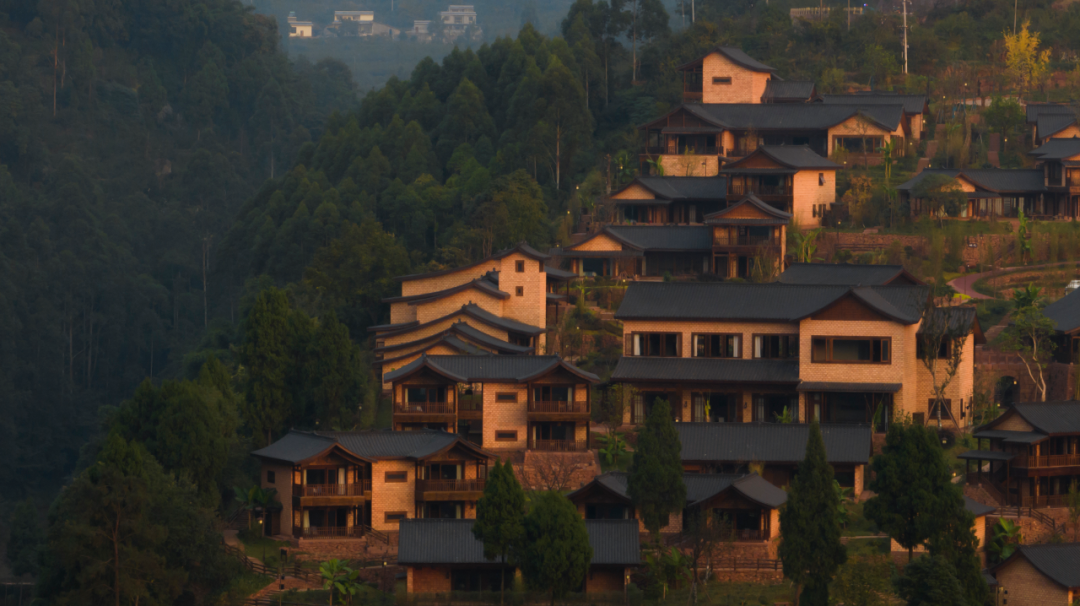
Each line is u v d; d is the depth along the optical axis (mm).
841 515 141625
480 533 131875
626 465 161750
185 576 135750
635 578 136375
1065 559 127938
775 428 155000
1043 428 146750
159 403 160750
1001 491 148750
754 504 140500
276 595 136625
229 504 162750
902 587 120312
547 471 158500
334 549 147750
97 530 132375
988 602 126125
